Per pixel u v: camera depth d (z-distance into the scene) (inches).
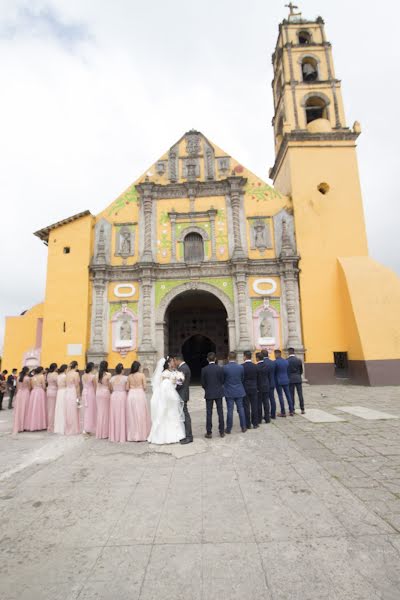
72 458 285.7
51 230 863.1
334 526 161.0
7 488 221.8
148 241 852.0
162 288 838.5
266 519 170.2
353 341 753.6
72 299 815.7
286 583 122.8
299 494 197.6
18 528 169.2
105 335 815.7
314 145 890.7
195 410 506.9
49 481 232.4
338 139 893.2
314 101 991.6
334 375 772.0
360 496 191.9
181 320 1085.1
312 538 151.6
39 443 343.6
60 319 807.7
